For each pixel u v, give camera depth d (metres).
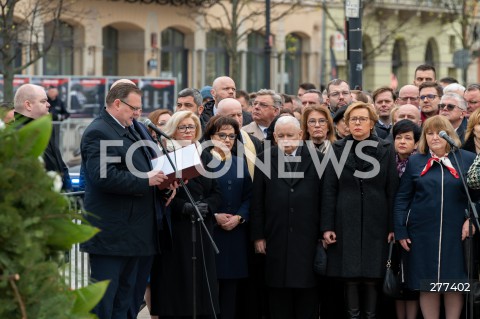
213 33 39.09
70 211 5.94
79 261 9.02
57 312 5.62
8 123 5.84
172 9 38.84
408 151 10.66
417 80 15.56
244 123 13.82
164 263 9.84
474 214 9.39
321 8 40.34
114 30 38.09
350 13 17.78
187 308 9.79
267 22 32.28
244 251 10.41
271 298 10.52
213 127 10.31
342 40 36.84
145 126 9.87
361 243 10.07
